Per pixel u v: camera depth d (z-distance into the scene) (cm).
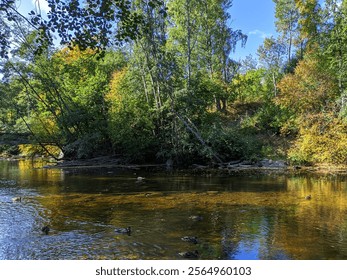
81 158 2883
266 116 3091
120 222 922
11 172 2258
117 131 2666
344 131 2222
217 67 3519
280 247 709
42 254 684
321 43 2814
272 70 3606
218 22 3347
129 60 3041
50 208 1100
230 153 2653
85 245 737
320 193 1332
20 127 3466
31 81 3019
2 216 995
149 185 1583
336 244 725
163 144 2753
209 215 990
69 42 820
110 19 802
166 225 888
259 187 1495
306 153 2322
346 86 2514
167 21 2997
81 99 2883
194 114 2803
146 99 2955
